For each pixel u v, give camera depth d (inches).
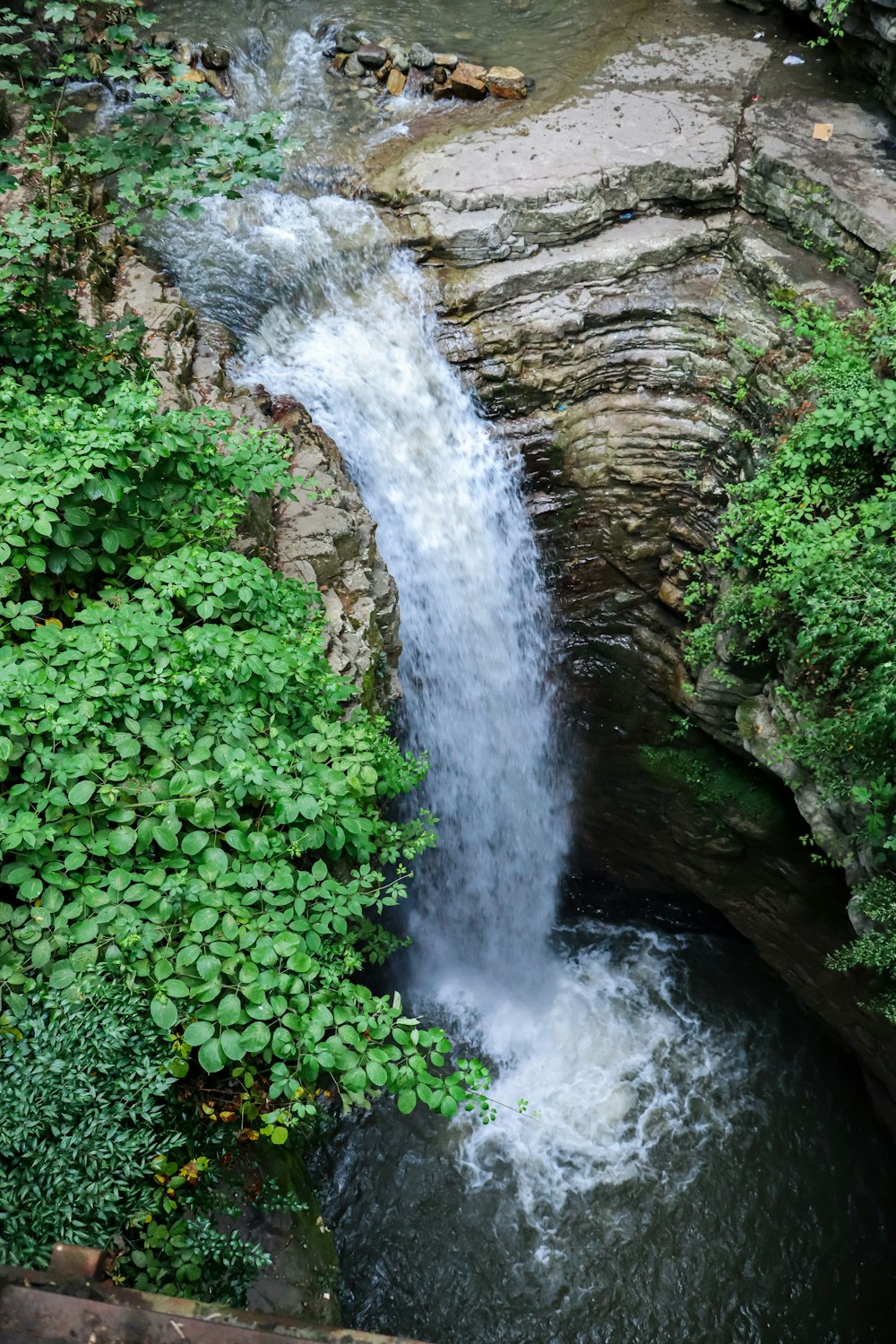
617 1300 341.1
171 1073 179.5
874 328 321.7
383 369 364.2
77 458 206.5
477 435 380.5
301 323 362.9
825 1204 370.0
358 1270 336.2
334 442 341.4
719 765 401.1
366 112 420.8
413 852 232.2
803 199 365.7
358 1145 358.0
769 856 394.9
